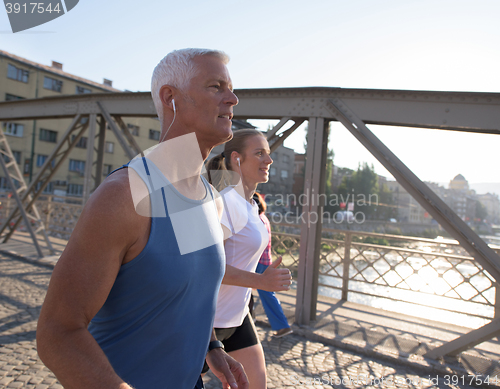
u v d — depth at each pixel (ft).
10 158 24.20
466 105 10.38
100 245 2.20
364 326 12.96
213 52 2.95
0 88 102.17
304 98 12.85
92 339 2.18
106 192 2.28
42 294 15.03
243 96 13.91
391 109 11.45
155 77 2.99
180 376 2.81
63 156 20.84
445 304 16.55
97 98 18.20
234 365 4.18
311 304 13.05
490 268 9.52
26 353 9.99
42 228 22.45
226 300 5.40
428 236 120.16
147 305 2.55
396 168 10.90
